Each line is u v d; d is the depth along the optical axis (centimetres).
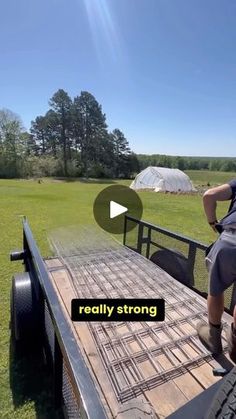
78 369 88
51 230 637
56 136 4759
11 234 630
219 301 147
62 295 228
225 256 137
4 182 2572
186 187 2336
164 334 178
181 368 147
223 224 145
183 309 210
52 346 168
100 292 235
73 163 4375
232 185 152
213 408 89
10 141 4053
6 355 237
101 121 4819
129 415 116
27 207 1052
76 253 338
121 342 169
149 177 2369
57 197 1410
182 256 260
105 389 132
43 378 211
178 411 96
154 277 264
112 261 308
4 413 183
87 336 174
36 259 180
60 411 164
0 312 304
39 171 4038
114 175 4856
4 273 406
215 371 143
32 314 218
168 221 871
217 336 155
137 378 140
